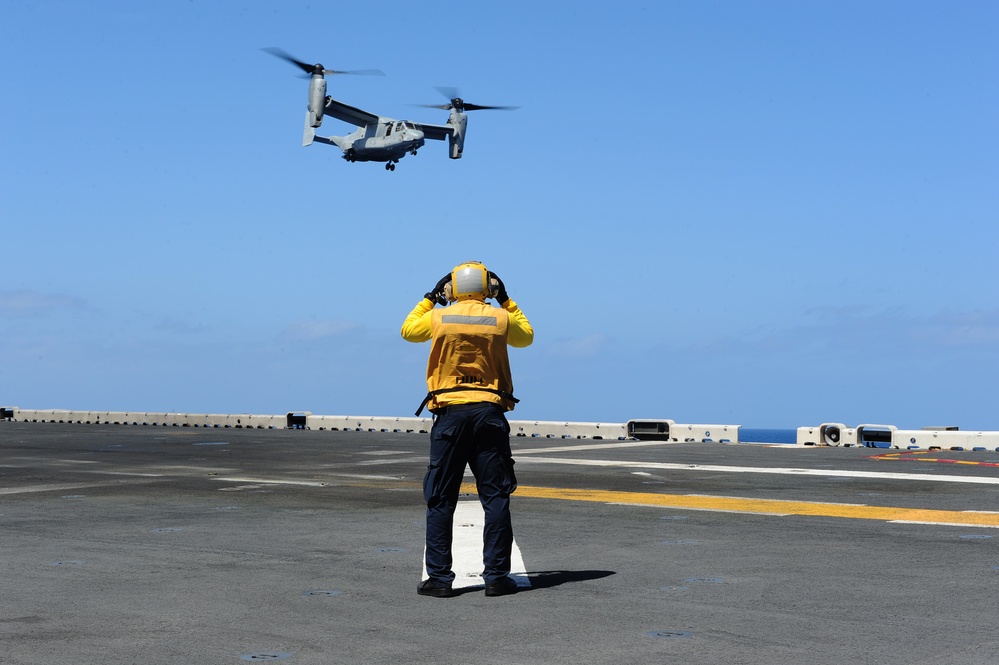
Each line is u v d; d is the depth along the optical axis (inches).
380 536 343.9
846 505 432.8
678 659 184.9
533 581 262.2
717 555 301.0
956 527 360.5
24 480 564.1
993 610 224.5
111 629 209.5
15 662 183.8
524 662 183.3
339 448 876.6
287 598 241.1
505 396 256.4
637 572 273.6
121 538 339.6
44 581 262.4
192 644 197.0
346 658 186.5
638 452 824.3
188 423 1476.4
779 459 734.5
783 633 204.1
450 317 258.1
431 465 251.6
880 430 957.2
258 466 673.6
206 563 290.2
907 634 203.2
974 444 906.7
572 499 458.6
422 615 222.5
